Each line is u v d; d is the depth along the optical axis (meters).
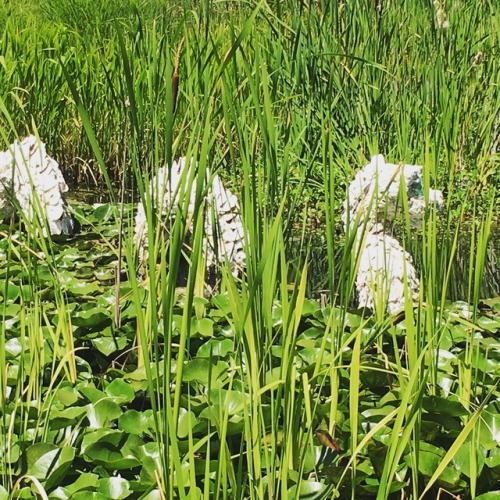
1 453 2.38
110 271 4.35
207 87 2.48
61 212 5.27
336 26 6.02
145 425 2.59
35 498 2.14
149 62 3.31
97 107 7.58
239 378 2.80
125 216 5.56
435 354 2.90
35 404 2.62
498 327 3.36
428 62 6.65
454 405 2.50
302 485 2.22
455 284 4.68
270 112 2.27
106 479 2.26
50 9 11.41
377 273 3.22
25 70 7.38
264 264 1.99
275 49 5.96
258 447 2.06
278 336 3.27
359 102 6.55
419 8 6.91
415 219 5.57
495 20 7.02
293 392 2.12
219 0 3.76
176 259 1.92
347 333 3.20
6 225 5.02
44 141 7.35
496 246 5.41
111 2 11.42
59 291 2.98
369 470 2.35
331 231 2.40
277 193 2.50
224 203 4.28
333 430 2.40
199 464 2.29
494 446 2.46
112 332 3.29
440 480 2.33
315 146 3.00
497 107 6.70
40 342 2.76
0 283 3.81
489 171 6.52
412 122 6.51
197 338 3.28
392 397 2.70
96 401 2.70
